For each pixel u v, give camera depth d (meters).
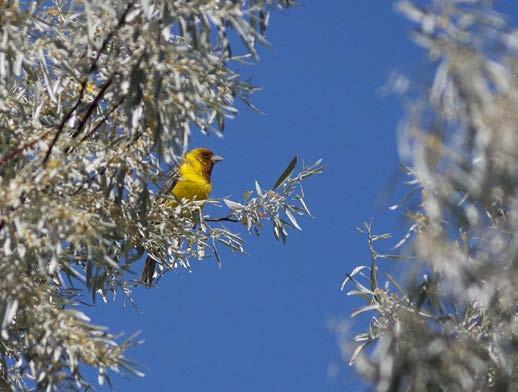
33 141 10.27
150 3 9.91
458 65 7.35
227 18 9.96
